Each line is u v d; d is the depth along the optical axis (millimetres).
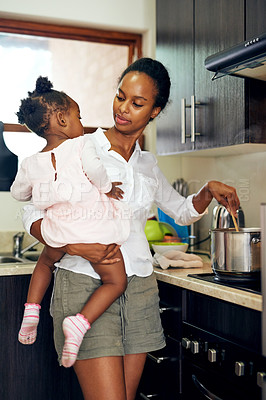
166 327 1856
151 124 2918
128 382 1647
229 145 2018
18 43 2748
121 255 1584
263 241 1297
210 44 2129
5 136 2676
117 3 2801
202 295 1645
